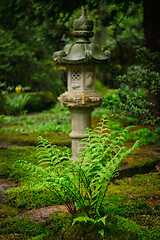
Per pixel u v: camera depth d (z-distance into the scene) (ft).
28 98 33.73
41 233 8.48
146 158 14.99
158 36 20.52
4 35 32.24
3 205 10.30
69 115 29.22
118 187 11.88
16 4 23.36
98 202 8.43
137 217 9.32
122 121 22.38
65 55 12.69
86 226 8.05
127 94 17.25
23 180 12.46
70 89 13.29
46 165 14.39
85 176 8.43
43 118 29.48
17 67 37.93
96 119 25.29
